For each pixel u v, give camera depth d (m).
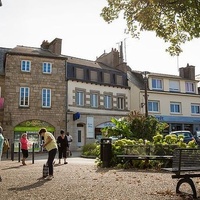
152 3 8.98
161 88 34.69
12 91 26.72
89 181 8.44
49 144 9.28
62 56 29.95
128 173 10.40
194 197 6.24
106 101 31.44
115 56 35.44
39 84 27.75
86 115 29.50
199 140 23.67
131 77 34.91
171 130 34.09
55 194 6.54
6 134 25.89
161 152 12.42
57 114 28.03
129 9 9.80
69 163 14.94
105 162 12.71
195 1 8.45
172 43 10.88
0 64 28.58
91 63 33.50
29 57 27.70
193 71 37.62
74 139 28.39
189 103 35.97
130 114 17.28
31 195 6.45
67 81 28.86
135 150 12.73
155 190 7.04
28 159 18.81
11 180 8.70
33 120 27.06
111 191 6.89
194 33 9.78
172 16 9.73
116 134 15.70
